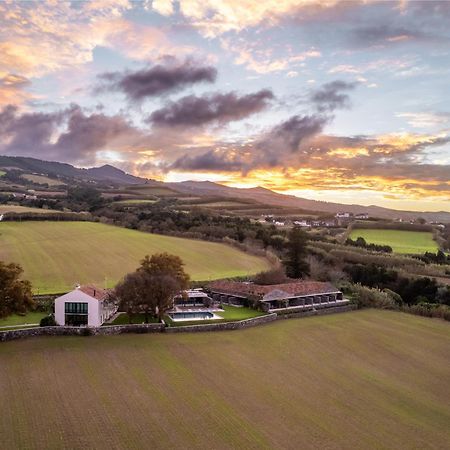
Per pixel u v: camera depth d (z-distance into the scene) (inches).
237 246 6195.9
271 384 2368.4
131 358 2588.6
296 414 2050.9
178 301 3848.4
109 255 5083.7
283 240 6318.9
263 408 2085.4
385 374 2642.7
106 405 2012.8
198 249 5792.3
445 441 1910.7
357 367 2719.0
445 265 5482.3
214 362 2613.2
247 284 4138.8
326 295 4249.5
